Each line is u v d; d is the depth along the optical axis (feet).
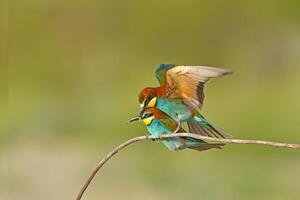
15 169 46.14
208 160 46.37
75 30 83.20
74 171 45.98
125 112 57.06
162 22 87.04
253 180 42.68
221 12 85.56
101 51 84.23
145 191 42.16
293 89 67.05
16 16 80.48
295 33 81.92
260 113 54.85
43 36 81.41
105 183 43.62
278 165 45.85
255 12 82.69
